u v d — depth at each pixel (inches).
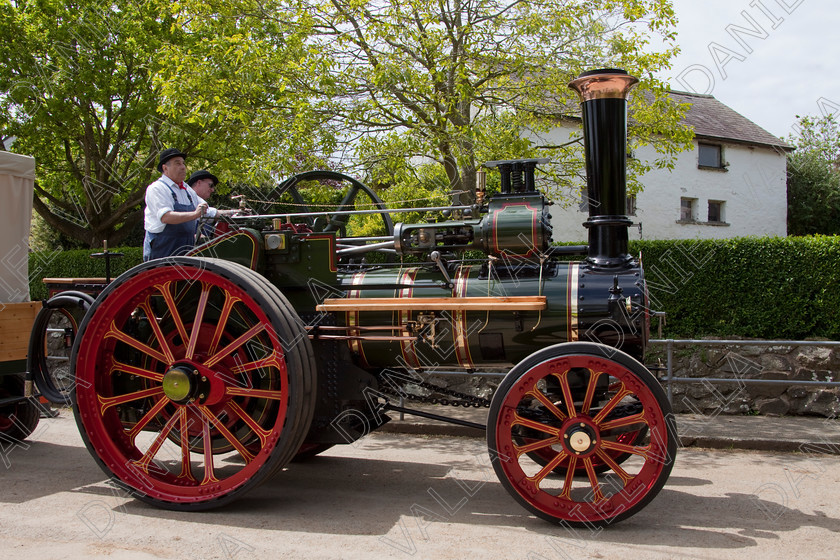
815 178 692.7
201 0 265.0
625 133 154.3
